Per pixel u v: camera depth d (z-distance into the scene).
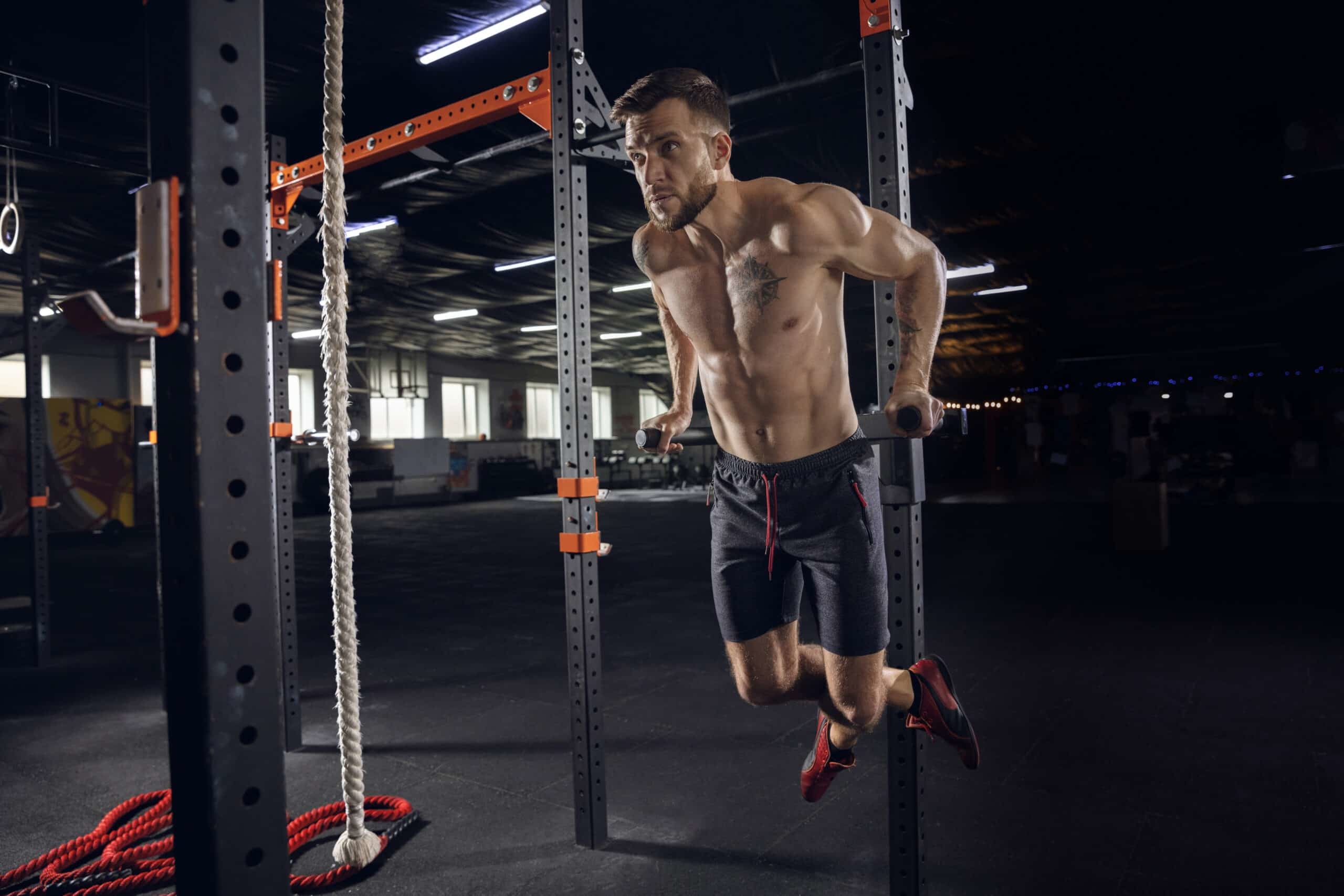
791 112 4.54
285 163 3.49
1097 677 3.81
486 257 8.72
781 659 1.81
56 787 2.87
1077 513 11.45
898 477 1.86
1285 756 2.81
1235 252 8.50
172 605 0.90
